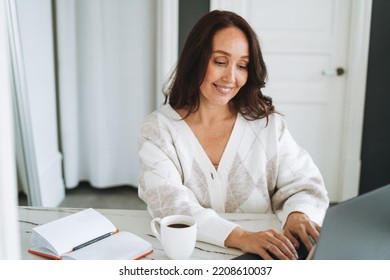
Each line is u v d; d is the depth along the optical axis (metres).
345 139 3.29
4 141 0.51
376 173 3.31
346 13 3.16
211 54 1.30
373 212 0.80
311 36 3.21
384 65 3.17
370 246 0.80
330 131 3.33
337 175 3.39
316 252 0.77
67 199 3.34
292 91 3.27
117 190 3.52
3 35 0.51
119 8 3.19
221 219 1.15
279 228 1.22
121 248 1.03
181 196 1.23
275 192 1.45
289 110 3.30
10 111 0.52
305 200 1.26
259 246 1.03
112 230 1.11
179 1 3.17
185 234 0.98
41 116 2.93
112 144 3.42
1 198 0.51
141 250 1.03
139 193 1.35
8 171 0.52
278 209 1.40
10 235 0.52
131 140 3.42
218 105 1.38
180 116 1.40
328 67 3.24
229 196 1.40
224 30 1.29
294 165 1.40
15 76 2.45
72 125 3.32
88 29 3.20
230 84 1.30
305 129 3.32
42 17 2.92
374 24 3.12
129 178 3.52
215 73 1.30
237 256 1.06
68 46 3.18
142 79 3.29
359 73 3.18
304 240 1.11
